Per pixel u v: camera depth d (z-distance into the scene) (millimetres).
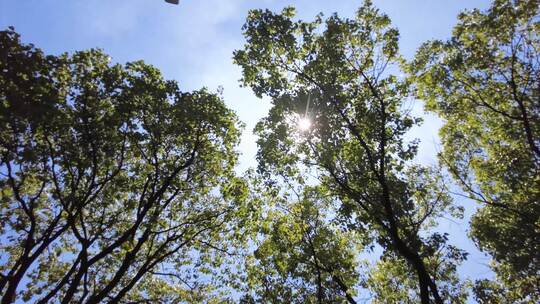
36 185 16688
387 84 15867
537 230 16844
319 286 16344
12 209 17109
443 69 18391
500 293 18438
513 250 17250
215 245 19859
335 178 15508
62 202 14727
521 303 18188
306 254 17266
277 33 16625
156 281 19016
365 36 16172
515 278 18594
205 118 17828
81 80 15750
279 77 17125
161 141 17703
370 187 15352
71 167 16172
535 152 16047
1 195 15969
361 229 14875
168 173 18062
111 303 14242
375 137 15539
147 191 17906
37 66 11891
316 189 18156
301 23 16391
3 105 11320
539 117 17328
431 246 13070
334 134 15523
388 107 15680
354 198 15055
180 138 18547
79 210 14992
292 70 16938
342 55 15906
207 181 19922
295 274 17203
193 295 18344
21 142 13609
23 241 16734
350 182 15859
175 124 17594
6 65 10992
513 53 17141
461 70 18188
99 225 17281
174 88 17375
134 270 18672
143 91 16203
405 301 19156
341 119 15758
